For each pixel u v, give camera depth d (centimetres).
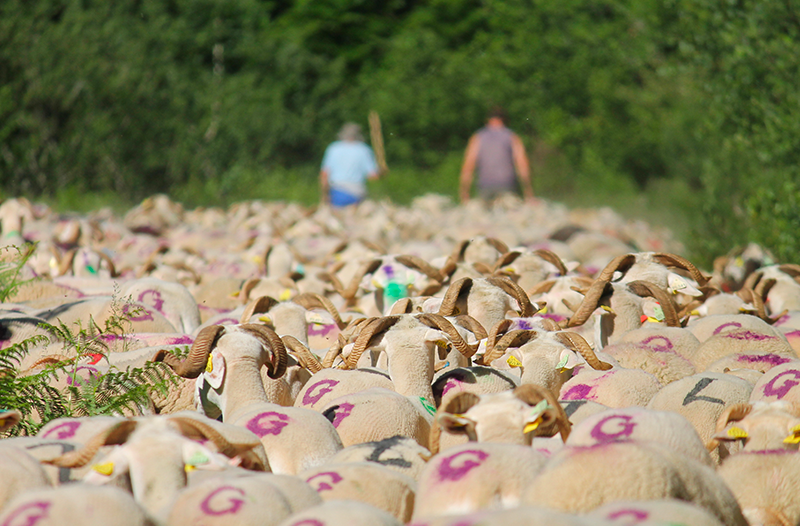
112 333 1518
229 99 7700
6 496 876
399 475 941
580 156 7988
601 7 8469
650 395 1255
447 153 8812
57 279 2211
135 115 6619
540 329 1288
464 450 877
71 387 1285
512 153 4681
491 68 8800
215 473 935
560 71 8344
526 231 3516
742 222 2906
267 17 9438
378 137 6366
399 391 1259
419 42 9350
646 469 794
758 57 2744
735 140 2838
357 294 2219
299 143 8525
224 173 7350
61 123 6175
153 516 797
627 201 6906
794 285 2075
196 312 1917
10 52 5769
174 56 7719
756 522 924
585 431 959
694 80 3138
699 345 1559
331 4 9819
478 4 10025
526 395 973
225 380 1235
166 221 4106
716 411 1164
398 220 4409
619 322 1614
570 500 785
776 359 1390
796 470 953
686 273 1928
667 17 3369
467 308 1570
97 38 6469
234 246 3097
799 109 2633
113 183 6506
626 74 8081
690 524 712
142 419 932
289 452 1049
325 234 3647
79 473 956
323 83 8925
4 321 1559
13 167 5762
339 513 779
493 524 676
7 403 1227
